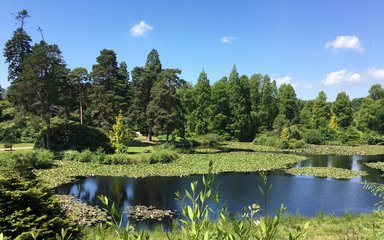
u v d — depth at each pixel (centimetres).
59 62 3816
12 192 749
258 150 4981
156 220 1559
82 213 1641
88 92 5322
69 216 857
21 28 5175
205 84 6494
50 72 3706
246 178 2686
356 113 8894
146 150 4103
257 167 3241
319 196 2095
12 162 2633
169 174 2811
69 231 777
